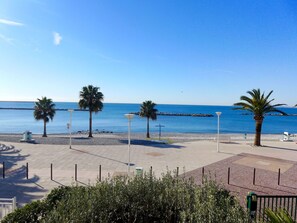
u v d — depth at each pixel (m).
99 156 21.62
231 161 20.23
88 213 4.66
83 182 14.02
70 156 21.45
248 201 6.99
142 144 29.16
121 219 5.16
